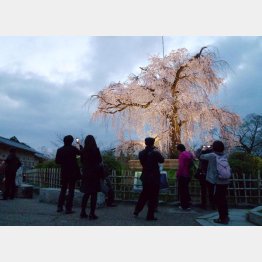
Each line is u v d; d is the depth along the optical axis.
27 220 6.63
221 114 17.48
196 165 11.18
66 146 8.06
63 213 7.88
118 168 12.51
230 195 10.73
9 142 30.98
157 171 7.50
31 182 18.48
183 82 18.44
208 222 7.12
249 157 11.95
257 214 6.97
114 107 18.72
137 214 7.71
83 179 7.38
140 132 18.45
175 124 17.42
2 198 11.56
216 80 18.05
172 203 10.50
